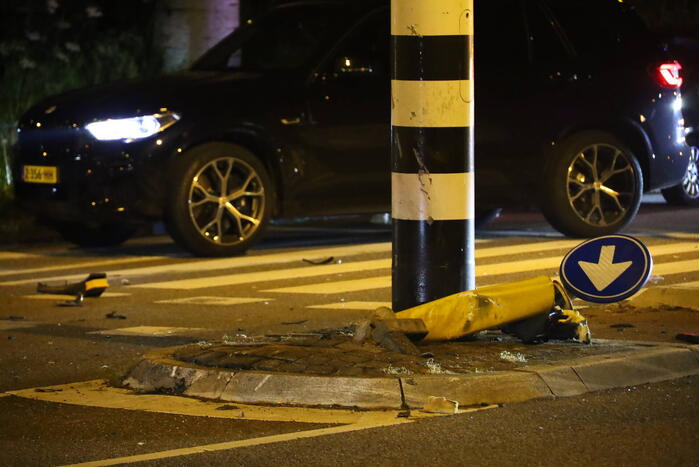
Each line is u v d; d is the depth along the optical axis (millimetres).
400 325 8820
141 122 15219
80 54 23500
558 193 16625
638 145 17125
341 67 15891
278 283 13766
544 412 7754
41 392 8906
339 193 15938
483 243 16625
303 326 11312
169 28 23109
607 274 9250
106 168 15258
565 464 6746
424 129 9023
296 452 7074
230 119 15461
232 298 12898
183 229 15391
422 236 9078
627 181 17016
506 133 16453
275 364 8445
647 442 7102
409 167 9078
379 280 13883
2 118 21062
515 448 7043
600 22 17094
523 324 9250
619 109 16859
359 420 7715
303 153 15742
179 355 8969
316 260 15352
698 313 11289
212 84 15625
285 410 8016
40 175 15789
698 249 15586
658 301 11648
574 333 9219
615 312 11453
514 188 16594
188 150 15367
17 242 17750
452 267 9094
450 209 9062
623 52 17078
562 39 16859
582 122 16688
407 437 7293
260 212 15789
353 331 9500
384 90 15977
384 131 15969
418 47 8984
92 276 13188
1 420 8102
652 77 17156
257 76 15859
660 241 16391
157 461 7008
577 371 8312
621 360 8547
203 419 7895
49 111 15766
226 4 23047
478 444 7129
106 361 10016
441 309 9016
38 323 11750
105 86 16188
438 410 7805
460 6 8977
